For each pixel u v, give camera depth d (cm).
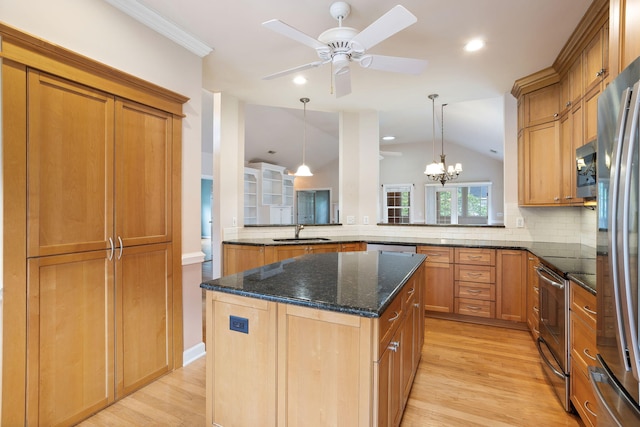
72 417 186
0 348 158
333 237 448
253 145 750
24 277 165
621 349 107
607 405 118
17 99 160
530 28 243
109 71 198
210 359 167
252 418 156
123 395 212
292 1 213
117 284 207
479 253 354
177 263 248
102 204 198
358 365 133
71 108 182
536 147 326
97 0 195
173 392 219
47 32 172
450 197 830
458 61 296
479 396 218
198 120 265
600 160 128
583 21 228
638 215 98
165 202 238
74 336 187
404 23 175
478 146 741
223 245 402
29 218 167
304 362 144
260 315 154
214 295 167
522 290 336
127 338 214
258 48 276
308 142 797
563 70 289
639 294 98
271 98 407
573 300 194
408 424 190
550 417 196
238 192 418
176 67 246
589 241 330
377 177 461
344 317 135
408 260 249
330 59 216
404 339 188
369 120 459
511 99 381
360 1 211
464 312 363
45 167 172
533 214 374
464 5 216
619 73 123
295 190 1004
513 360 271
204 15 228
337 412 138
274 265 225
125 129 210
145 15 219
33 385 169
